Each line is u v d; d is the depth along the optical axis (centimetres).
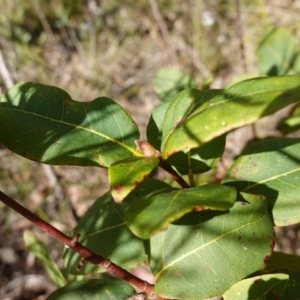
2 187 78
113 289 25
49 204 76
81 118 25
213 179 46
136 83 92
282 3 89
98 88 92
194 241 23
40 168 80
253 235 23
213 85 86
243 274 23
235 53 88
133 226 19
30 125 25
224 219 23
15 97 26
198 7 88
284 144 27
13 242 73
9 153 80
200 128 19
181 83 46
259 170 26
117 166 21
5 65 57
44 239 73
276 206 25
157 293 23
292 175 26
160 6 99
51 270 39
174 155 26
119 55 97
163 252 24
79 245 23
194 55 86
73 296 25
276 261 28
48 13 102
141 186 28
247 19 91
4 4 101
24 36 97
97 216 30
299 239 61
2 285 69
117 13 103
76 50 99
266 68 44
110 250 29
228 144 69
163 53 94
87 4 105
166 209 19
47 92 26
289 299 28
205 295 23
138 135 25
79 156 25
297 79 19
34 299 67
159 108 27
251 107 18
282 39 44
